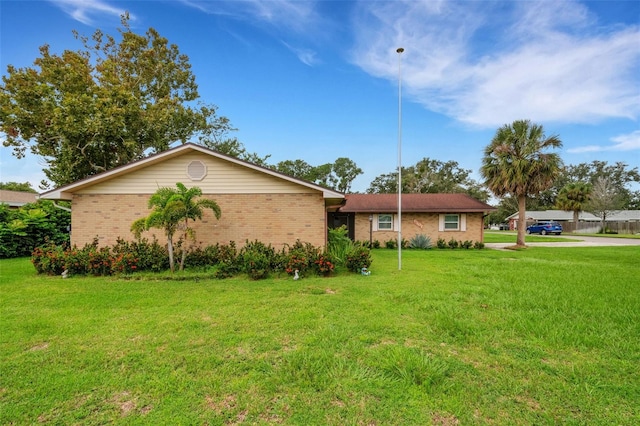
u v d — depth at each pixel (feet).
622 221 114.42
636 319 15.58
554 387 9.43
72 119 48.26
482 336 13.35
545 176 52.90
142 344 12.44
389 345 12.40
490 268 31.86
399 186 31.50
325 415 8.07
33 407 8.41
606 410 8.36
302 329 14.07
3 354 11.56
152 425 7.66
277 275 26.73
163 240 32.04
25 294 20.39
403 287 22.61
